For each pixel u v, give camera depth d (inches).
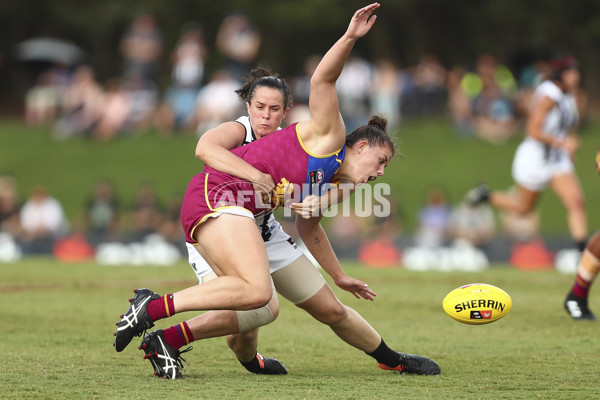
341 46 667.4
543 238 2111.2
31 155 3385.8
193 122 3447.3
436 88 3708.2
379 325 1054.4
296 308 1190.3
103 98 3543.3
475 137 3432.6
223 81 3002.0
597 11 4975.4
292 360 828.6
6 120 4517.7
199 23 5310.0
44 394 634.8
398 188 3036.4
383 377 735.7
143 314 677.9
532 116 1536.7
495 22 5319.9
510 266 2063.2
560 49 5201.8
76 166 3265.3
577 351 876.0
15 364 764.6
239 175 689.0
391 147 714.8
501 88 3481.8
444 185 3043.8
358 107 3161.9
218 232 682.8
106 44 5551.2
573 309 1103.0
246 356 746.2
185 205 706.2
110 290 1353.3
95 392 644.7
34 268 1692.9
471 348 896.9
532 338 960.3
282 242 734.5
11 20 5511.8
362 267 1804.9
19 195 3073.3
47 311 1128.2
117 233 2356.1
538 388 682.8
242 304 673.6
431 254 2097.7
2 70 5590.6
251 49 3038.9
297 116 2869.1
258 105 737.0
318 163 697.6
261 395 642.2
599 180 3129.9
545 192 3075.8
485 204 2215.8
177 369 711.7
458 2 5349.4
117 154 3339.1
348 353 866.1
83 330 983.0
